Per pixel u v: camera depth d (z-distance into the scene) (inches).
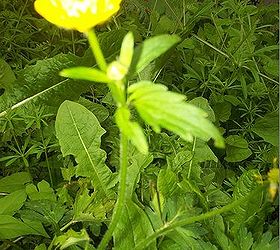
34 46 11.0
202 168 7.9
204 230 5.6
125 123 3.2
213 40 10.0
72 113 6.5
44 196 6.5
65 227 6.1
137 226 5.5
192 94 9.2
